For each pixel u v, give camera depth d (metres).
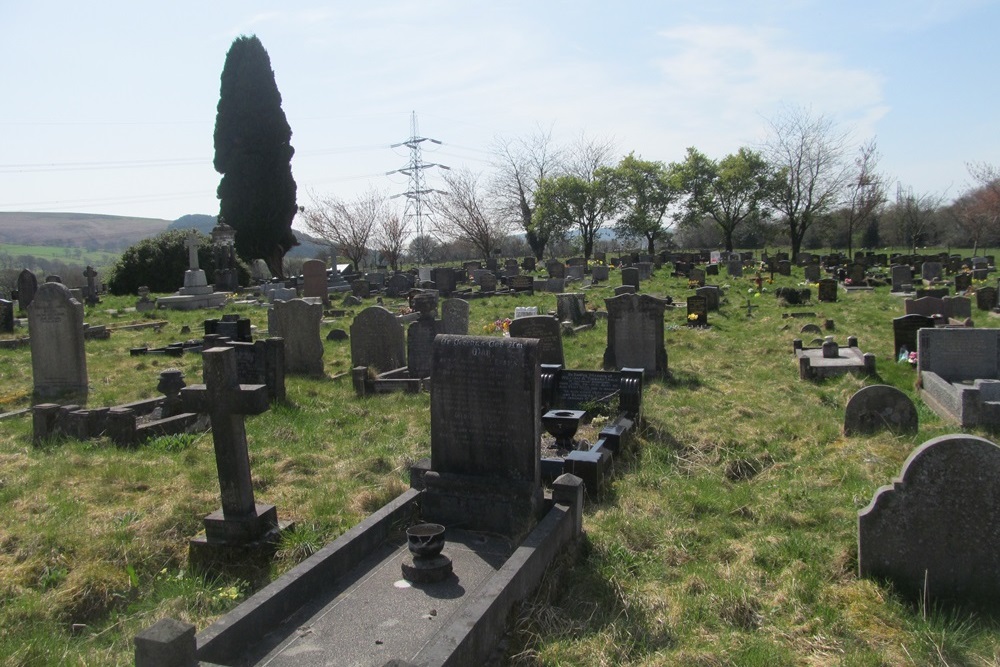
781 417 11.85
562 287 37.31
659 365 15.66
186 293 34.94
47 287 14.16
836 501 7.98
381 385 14.41
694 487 8.73
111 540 6.84
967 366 13.56
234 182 51.62
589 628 5.58
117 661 5.16
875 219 75.19
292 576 5.66
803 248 81.50
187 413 11.45
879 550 6.13
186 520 7.48
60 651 5.22
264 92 51.38
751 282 39.56
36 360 14.42
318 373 16.25
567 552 6.77
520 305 31.33
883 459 9.23
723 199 75.44
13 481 8.54
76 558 6.57
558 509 6.91
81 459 9.34
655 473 9.28
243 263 51.09
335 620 5.48
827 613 5.74
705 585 6.28
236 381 6.94
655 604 5.94
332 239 62.03
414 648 5.11
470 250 79.00
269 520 7.19
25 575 6.23
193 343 20.59
